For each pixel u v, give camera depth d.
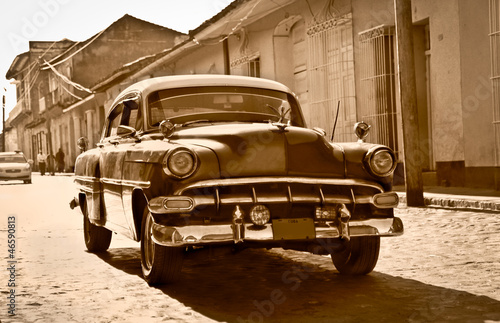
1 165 28.69
